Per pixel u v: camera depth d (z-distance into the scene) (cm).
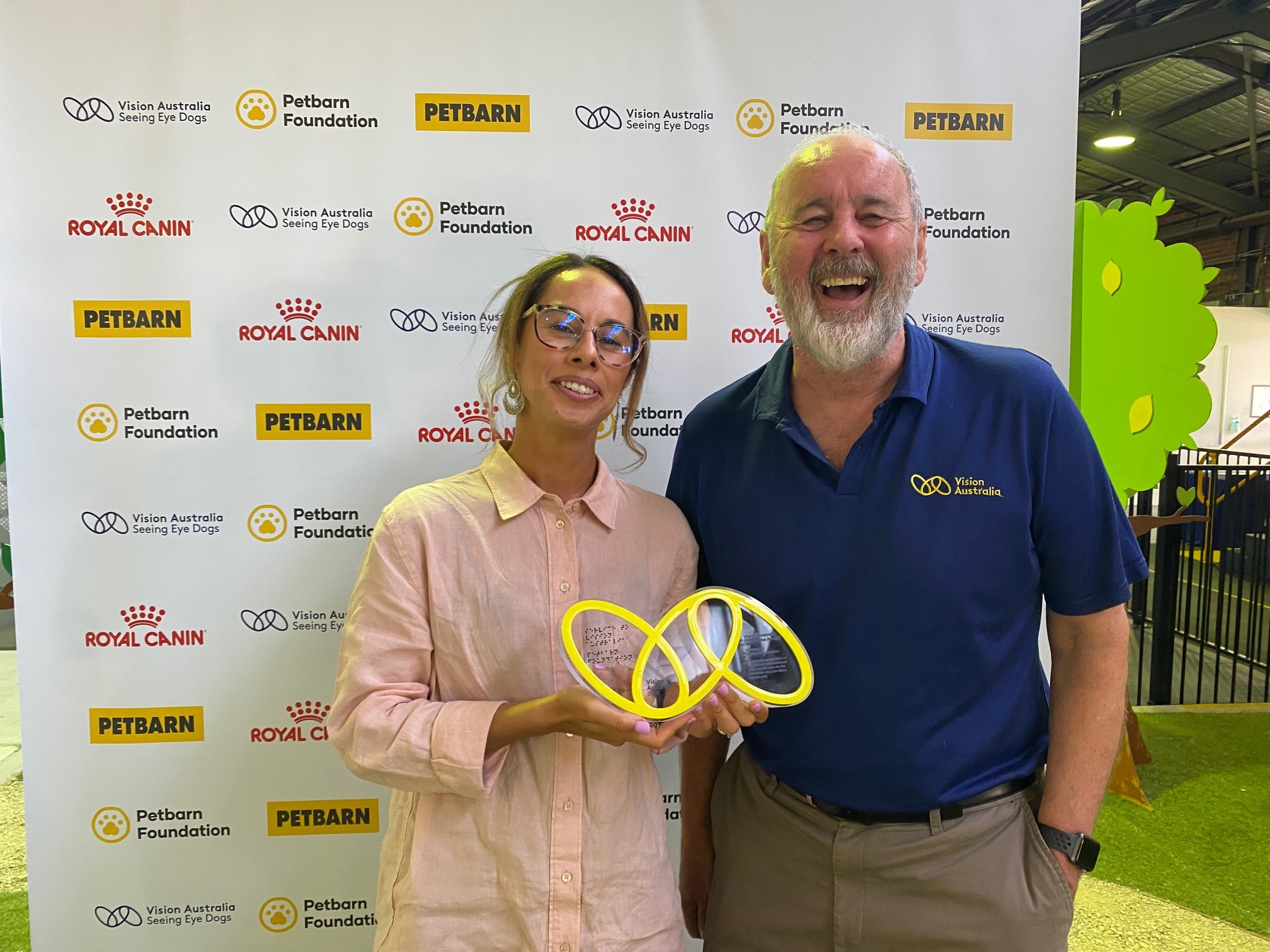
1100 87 496
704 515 135
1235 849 283
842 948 121
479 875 107
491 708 103
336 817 181
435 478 177
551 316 109
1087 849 119
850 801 121
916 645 118
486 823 107
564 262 117
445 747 100
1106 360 242
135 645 175
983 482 118
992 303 182
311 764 180
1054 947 119
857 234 113
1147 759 348
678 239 178
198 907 180
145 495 173
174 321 171
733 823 135
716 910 135
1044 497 119
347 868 182
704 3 174
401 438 176
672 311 179
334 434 175
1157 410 245
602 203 175
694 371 181
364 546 177
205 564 176
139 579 175
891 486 119
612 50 173
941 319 182
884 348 117
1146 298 241
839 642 120
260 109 169
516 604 110
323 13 169
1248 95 510
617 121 174
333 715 108
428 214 173
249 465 175
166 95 168
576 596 112
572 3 172
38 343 170
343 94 170
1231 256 737
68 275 169
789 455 125
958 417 121
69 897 177
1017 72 179
